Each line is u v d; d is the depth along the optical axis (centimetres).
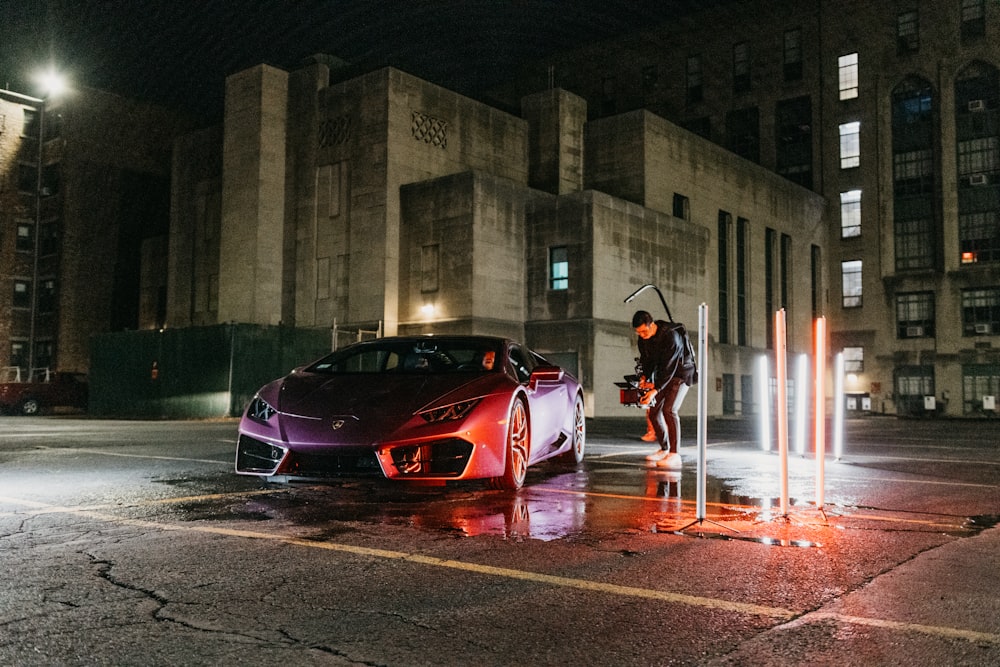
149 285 3991
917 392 4166
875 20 4353
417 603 305
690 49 4859
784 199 4122
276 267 3117
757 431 1662
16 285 4059
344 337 2614
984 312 3991
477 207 2666
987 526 468
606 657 248
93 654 248
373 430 545
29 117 4169
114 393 2627
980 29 4056
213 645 257
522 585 332
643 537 432
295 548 400
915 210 4234
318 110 3089
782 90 4594
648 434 1102
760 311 3856
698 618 287
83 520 475
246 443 588
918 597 315
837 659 246
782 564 371
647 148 3178
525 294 2811
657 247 2959
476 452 555
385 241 2822
